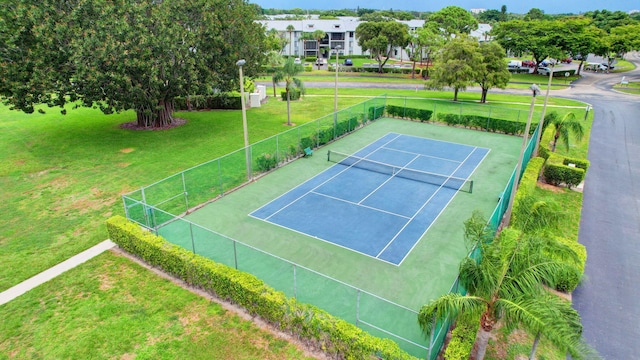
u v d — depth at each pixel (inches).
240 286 502.0
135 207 698.8
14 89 969.5
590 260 644.1
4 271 601.0
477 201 831.1
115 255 641.0
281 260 546.9
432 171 1000.2
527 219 400.8
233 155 975.6
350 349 424.8
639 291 572.4
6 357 449.4
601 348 471.5
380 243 678.5
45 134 1237.7
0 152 1085.1
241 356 449.7
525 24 2923.2
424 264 620.7
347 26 3961.6
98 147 1127.0
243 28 1258.6
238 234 705.0
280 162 1030.4
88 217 759.1
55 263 620.4
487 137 1291.8
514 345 462.3
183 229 694.5
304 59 3727.9
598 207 827.4
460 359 388.8
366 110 1464.1
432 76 1875.0
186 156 1060.5
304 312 459.2
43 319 504.1
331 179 946.1
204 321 500.4
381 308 515.2
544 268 360.2
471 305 362.0
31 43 995.3
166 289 559.2
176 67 1130.7
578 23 2746.1
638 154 1151.6
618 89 2287.2
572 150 1160.8
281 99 1862.7
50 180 917.2
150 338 474.0
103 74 999.6
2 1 964.0
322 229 722.8
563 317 342.3
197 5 1136.8
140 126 1314.0
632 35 2859.3
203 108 1614.2
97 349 458.6
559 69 3100.4
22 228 721.6
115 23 991.6
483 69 1752.0
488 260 384.5
